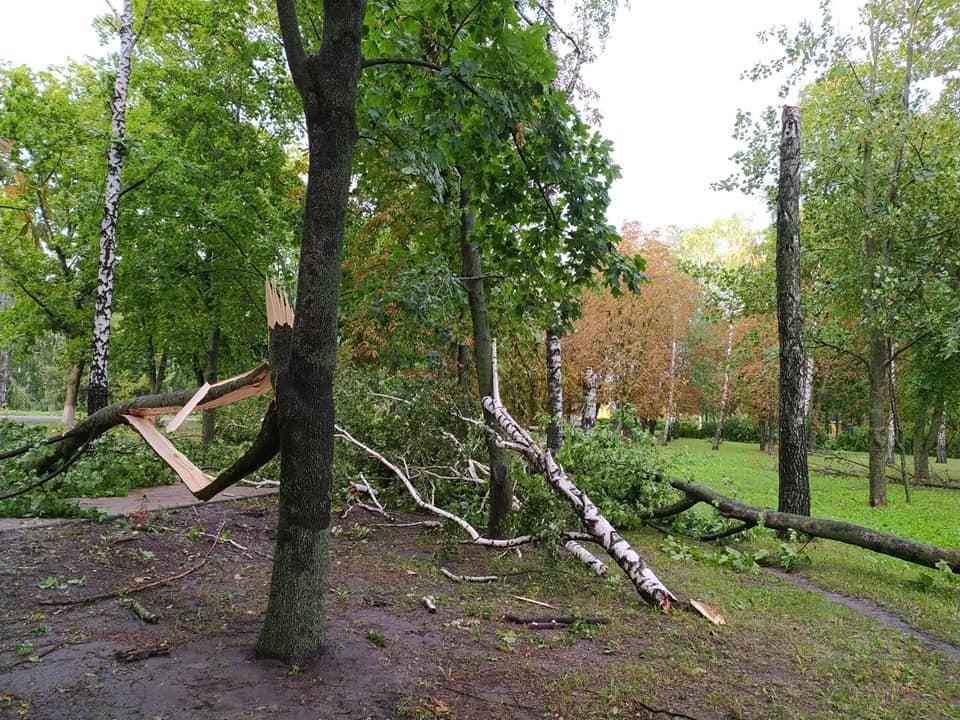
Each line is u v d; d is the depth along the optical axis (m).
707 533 8.88
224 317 16.41
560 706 3.41
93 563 5.23
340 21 3.58
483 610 5.01
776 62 15.23
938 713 3.60
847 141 14.90
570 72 11.76
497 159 5.70
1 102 14.55
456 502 8.67
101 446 7.57
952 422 28.28
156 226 15.06
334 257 3.60
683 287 28.66
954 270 14.70
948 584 6.70
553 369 11.81
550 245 6.24
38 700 3.10
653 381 29.36
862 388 24.06
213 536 6.46
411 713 3.18
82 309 17.45
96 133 13.72
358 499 8.89
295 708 3.13
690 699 3.60
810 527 7.55
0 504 6.27
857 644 4.76
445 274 6.86
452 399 8.94
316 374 3.56
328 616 4.57
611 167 5.64
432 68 4.51
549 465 6.46
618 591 5.86
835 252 15.97
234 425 11.66
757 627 5.03
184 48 16.28
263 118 16.09
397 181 8.66
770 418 31.84
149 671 3.45
